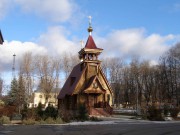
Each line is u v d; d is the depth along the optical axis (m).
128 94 96.12
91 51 50.81
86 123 31.09
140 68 95.12
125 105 96.38
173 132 21.72
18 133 20.16
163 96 81.62
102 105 49.50
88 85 48.78
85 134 19.98
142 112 41.00
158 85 86.81
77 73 53.84
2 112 32.50
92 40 52.91
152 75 91.94
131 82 96.38
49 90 81.69
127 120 36.91
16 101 55.22
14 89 59.78
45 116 31.72
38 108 33.09
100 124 30.22
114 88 98.06
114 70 98.75
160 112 39.38
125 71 98.69
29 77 78.69
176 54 80.12
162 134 20.27
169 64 81.56
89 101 49.12
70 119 34.19
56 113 33.03
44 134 19.72
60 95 58.41
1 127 25.20
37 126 26.66
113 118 40.97
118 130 23.20
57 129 23.67
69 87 53.62
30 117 31.12
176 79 79.38
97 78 48.31
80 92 48.69
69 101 52.94
